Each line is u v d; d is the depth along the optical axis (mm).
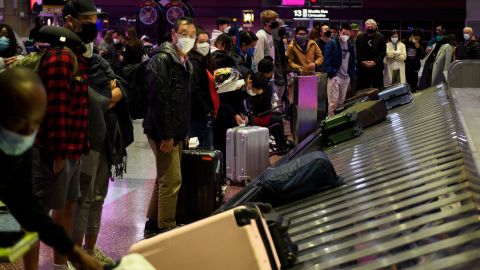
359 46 13367
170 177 5605
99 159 4844
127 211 6664
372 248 3609
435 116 7785
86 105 4285
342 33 12266
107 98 4688
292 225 4633
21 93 1940
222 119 7824
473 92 10734
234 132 7598
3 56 7488
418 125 7512
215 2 32531
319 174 5258
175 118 5449
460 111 7215
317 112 9109
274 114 9141
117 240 5711
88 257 2371
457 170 4641
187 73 5566
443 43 14719
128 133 5078
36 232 2201
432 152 5605
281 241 3643
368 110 8477
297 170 5234
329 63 12203
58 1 7879
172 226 5711
